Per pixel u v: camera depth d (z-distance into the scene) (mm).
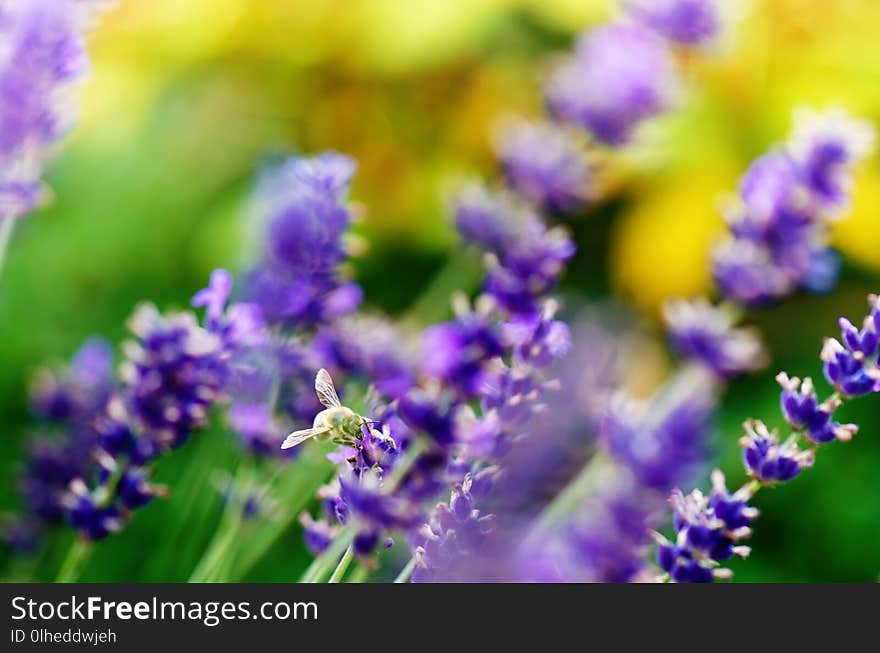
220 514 640
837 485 1112
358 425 528
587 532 524
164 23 964
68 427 667
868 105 976
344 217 608
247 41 995
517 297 586
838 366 539
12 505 865
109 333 1050
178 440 576
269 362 587
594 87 758
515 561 511
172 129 1062
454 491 518
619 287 1004
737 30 901
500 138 887
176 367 571
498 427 533
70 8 597
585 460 565
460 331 573
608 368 568
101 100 975
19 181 595
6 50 592
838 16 997
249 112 1061
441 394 554
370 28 958
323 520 552
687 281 976
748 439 537
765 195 730
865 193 969
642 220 985
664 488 563
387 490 521
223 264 985
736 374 747
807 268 736
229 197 1043
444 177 1024
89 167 1091
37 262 1062
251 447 590
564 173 749
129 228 1088
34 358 1018
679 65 953
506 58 1000
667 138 959
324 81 1041
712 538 527
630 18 780
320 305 601
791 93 978
